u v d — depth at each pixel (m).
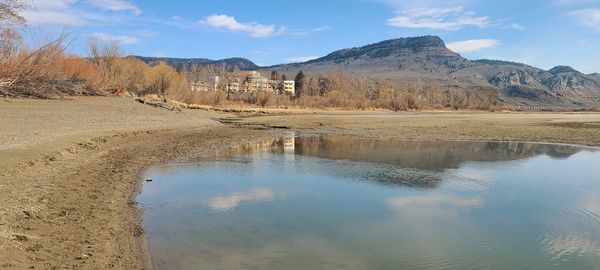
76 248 9.20
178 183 17.25
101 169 18.36
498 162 24.02
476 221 12.78
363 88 163.38
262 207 13.88
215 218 12.55
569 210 14.09
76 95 55.69
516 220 12.92
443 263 9.62
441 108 151.00
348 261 9.61
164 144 29.27
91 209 12.26
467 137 39.78
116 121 40.12
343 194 15.87
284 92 161.38
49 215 11.09
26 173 15.02
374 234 11.48
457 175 19.86
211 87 125.50
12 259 7.90
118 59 81.06
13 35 43.78
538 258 10.00
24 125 29.70
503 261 9.79
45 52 49.78
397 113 108.69
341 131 46.25
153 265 8.96
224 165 21.89
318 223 12.30
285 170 20.69
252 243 10.55
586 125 56.72
